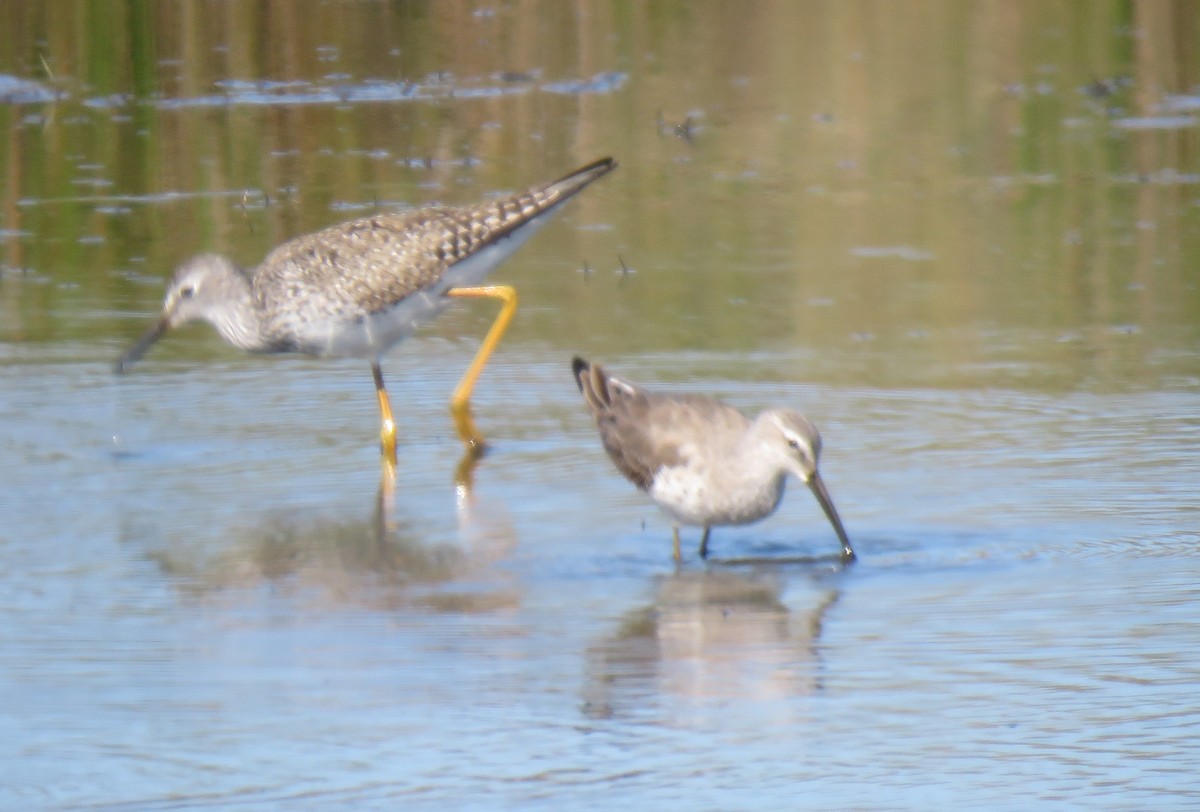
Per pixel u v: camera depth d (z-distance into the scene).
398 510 11.76
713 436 10.70
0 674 8.93
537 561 10.73
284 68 26.92
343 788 7.64
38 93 25.47
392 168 21.75
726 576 10.41
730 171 21.83
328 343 13.81
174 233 19.30
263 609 9.92
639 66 27.17
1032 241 18.73
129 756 7.98
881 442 12.89
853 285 17.23
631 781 7.70
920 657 9.05
